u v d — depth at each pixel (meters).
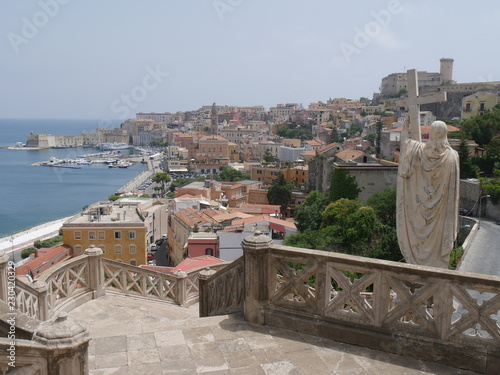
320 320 7.41
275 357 6.84
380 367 6.59
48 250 63.22
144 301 12.78
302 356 6.86
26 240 86.94
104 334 7.59
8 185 163.38
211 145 197.50
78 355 4.73
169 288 13.80
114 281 12.74
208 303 10.03
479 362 6.34
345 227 43.72
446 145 8.56
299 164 132.75
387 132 98.06
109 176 189.12
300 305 7.59
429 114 111.75
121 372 6.45
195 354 6.92
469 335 6.43
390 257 36.53
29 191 152.75
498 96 99.38
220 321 7.99
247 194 118.00
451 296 6.46
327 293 7.33
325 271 7.31
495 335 6.23
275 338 7.38
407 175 8.93
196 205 94.12
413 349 6.74
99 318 11.03
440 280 6.50
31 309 9.57
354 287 7.09
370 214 42.19
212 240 57.06
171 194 133.38
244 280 7.98
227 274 9.06
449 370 6.48
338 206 48.47
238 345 7.17
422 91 131.62
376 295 6.95
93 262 12.09
